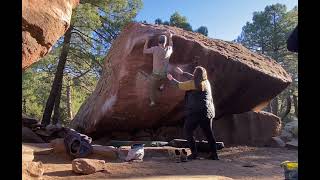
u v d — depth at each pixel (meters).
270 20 41.56
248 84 10.16
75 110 30.12
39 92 26.98
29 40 5.18
